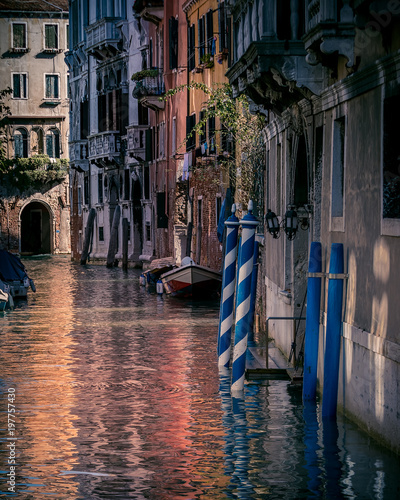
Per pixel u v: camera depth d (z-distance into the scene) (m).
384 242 10.87
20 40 74.69
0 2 74.31
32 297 35.78
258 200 25.22
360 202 11.96
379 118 11.12
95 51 62.59
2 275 35.47
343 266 12.52
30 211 77.06
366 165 11.70
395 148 10.89
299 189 17.16
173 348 20.66
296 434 11.96
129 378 16.72
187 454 11.22
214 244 37.94
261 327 23.52
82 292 38.28
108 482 10.11
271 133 21.11
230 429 12.45
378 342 10.88
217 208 37.50
